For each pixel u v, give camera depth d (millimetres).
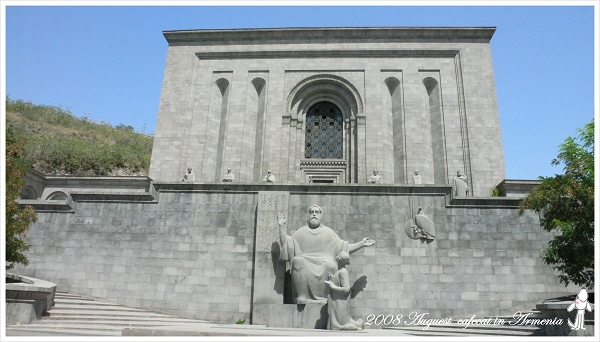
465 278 17047
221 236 18094
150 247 18188
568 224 13703
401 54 32094
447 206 17891
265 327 14906
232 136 31062
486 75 31172
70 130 60156
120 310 16734
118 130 69938
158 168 30344
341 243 16625
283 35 32969
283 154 30328
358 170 29594
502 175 28891
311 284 15672
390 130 30984
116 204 18906
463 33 32156
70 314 15266
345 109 31984
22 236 18641
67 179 29609
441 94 31156
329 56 32406
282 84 31938
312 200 18281
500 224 17578
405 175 29422
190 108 31828
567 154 14320
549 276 16906
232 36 33125
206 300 17328
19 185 16047
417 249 17484
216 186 18688
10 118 55062
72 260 18281
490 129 29953
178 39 33375
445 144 29969
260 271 17219
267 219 17922
